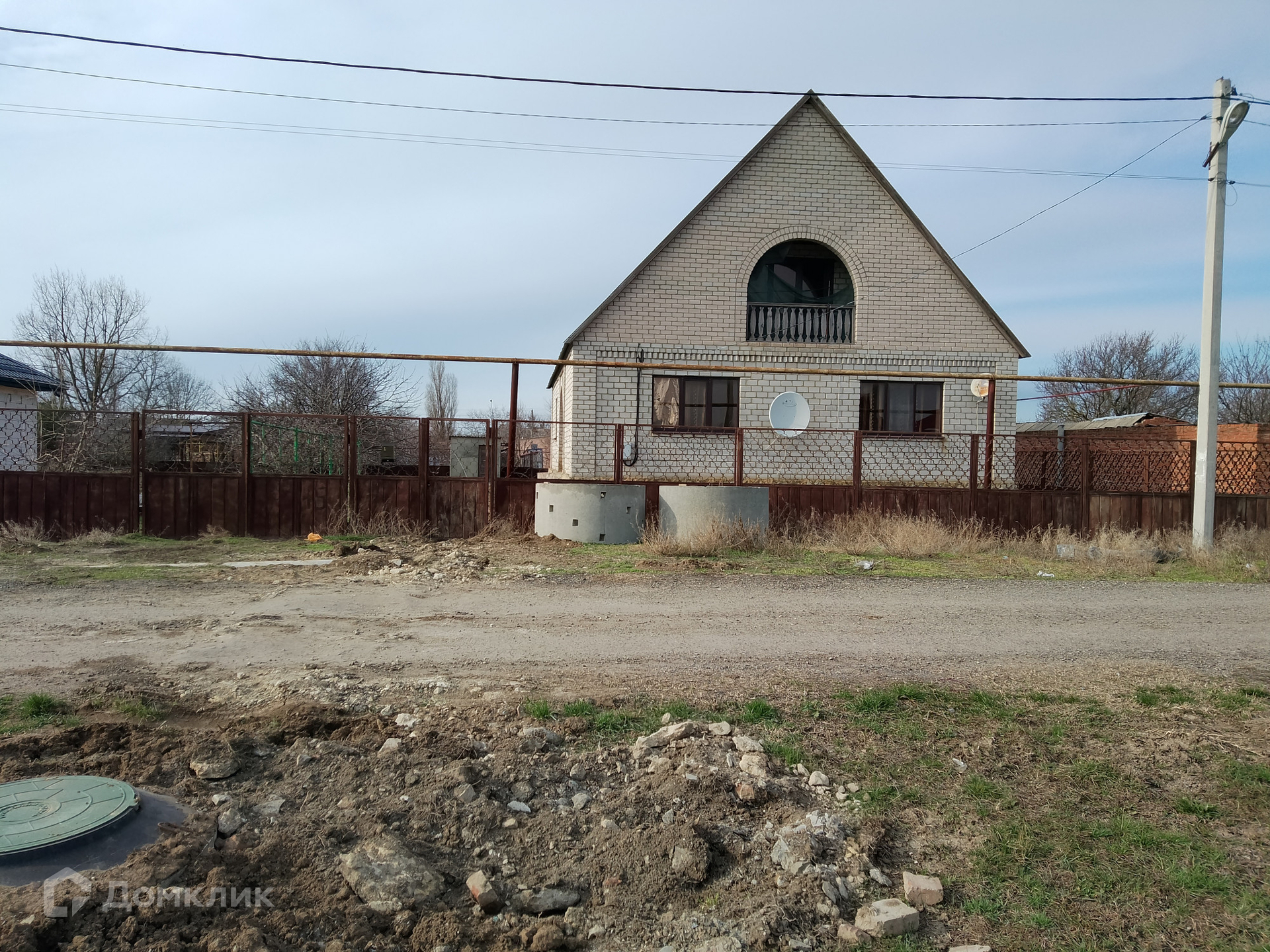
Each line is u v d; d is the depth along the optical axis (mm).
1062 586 10320
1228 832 3768
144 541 12672
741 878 3354
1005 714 5105
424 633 6906
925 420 20422
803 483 15836
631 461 19156
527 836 3533
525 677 5648
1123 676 6062
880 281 20312
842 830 3641
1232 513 15672
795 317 20625
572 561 11211
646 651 6496
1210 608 8984
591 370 19422
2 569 9641
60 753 3953
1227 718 5168
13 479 12969
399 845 3289
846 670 6027
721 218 19922
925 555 12914
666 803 3822
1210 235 13727
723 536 12719
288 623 7121
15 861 2783
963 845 3617
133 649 6098
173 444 13812
